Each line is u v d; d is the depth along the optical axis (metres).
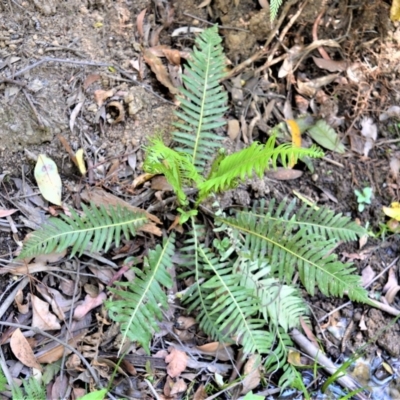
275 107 2.52
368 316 2.33
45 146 2.15
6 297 1.98
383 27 2.58
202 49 2.26
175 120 2.33
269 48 2.52
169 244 2.10
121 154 2.25
